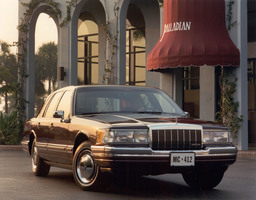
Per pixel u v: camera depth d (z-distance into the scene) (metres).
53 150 9.77
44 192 8.52
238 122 19.17
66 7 25.25
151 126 8.02
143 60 29.12
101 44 31.03
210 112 21.61
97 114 9.16
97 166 8.23
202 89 21.84
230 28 19.23
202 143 8.27
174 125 8.13
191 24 19.09
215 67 21.55
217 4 19.09
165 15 19.86
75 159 8.74
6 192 8.54
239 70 19.08
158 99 9.80
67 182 9.91
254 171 12.84
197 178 9.19
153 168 7.96
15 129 26.75
